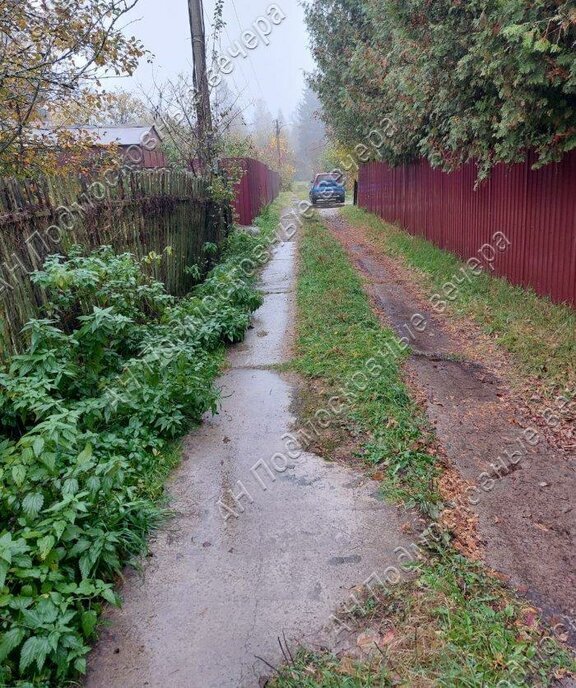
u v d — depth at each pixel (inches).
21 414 127.2
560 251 246.5
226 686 84.4
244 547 114.8
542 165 234.5
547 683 83.4
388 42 379.6
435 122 294.7
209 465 146.2
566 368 191.2
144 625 95.6
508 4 173.9
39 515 98.7
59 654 81.0
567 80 178.1
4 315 141.4
